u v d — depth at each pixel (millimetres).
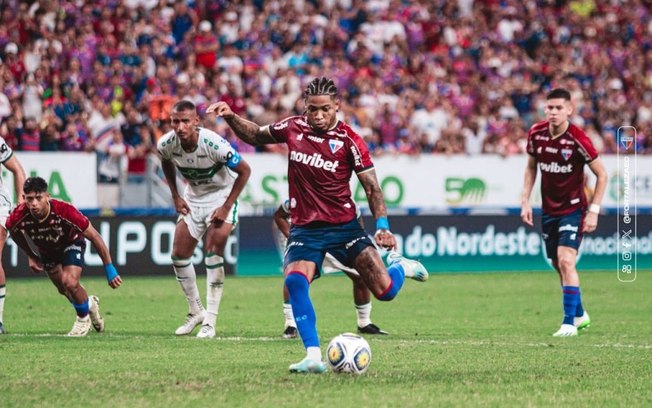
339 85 83625
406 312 47250
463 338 36438
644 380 25609
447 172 74500
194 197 36875
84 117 70375
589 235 73125
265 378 25031
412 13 93562
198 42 81188
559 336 37562
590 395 23203
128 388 23531
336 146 25781
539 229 72312
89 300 36906
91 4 80625
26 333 37438
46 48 74688
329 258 34688
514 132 83375
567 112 38219
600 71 95500
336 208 25922
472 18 96375
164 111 70562
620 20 102688
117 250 61656
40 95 71000
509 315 46219
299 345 32969
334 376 25281
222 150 35406
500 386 24328
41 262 36406
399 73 87000
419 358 29578
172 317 44031
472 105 87062
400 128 79688
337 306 49750
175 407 21203
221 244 36156
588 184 76312
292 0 89500
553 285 61594
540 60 95812
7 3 76938
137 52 76938
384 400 22016
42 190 34062
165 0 84562
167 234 62906
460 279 64938
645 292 57938
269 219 66375
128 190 66625
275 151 73438
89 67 76000
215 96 76125
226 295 54219
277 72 81188
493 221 71000
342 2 92375
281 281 62031
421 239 68938
